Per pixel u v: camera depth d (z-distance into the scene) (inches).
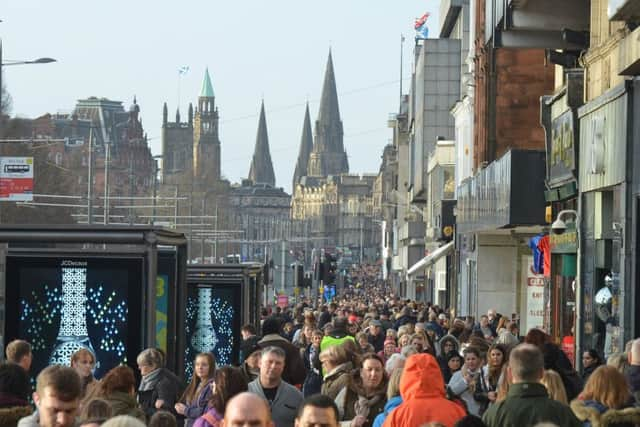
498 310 4033.0
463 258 4488.2
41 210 7849.4
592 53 2271.2
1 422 877.2
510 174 2920.8
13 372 895.1
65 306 1455.5
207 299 2138.3
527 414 879.7
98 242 1443.2
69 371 789.9
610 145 2124.8
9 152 7568.9
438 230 5703.7
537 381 889.5
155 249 1448.1
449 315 3570.4
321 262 4436.5
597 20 2297.0
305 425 772.6
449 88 7647.6
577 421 884.6
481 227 3595.0
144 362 1258.0
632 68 1934.1
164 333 1578.5
